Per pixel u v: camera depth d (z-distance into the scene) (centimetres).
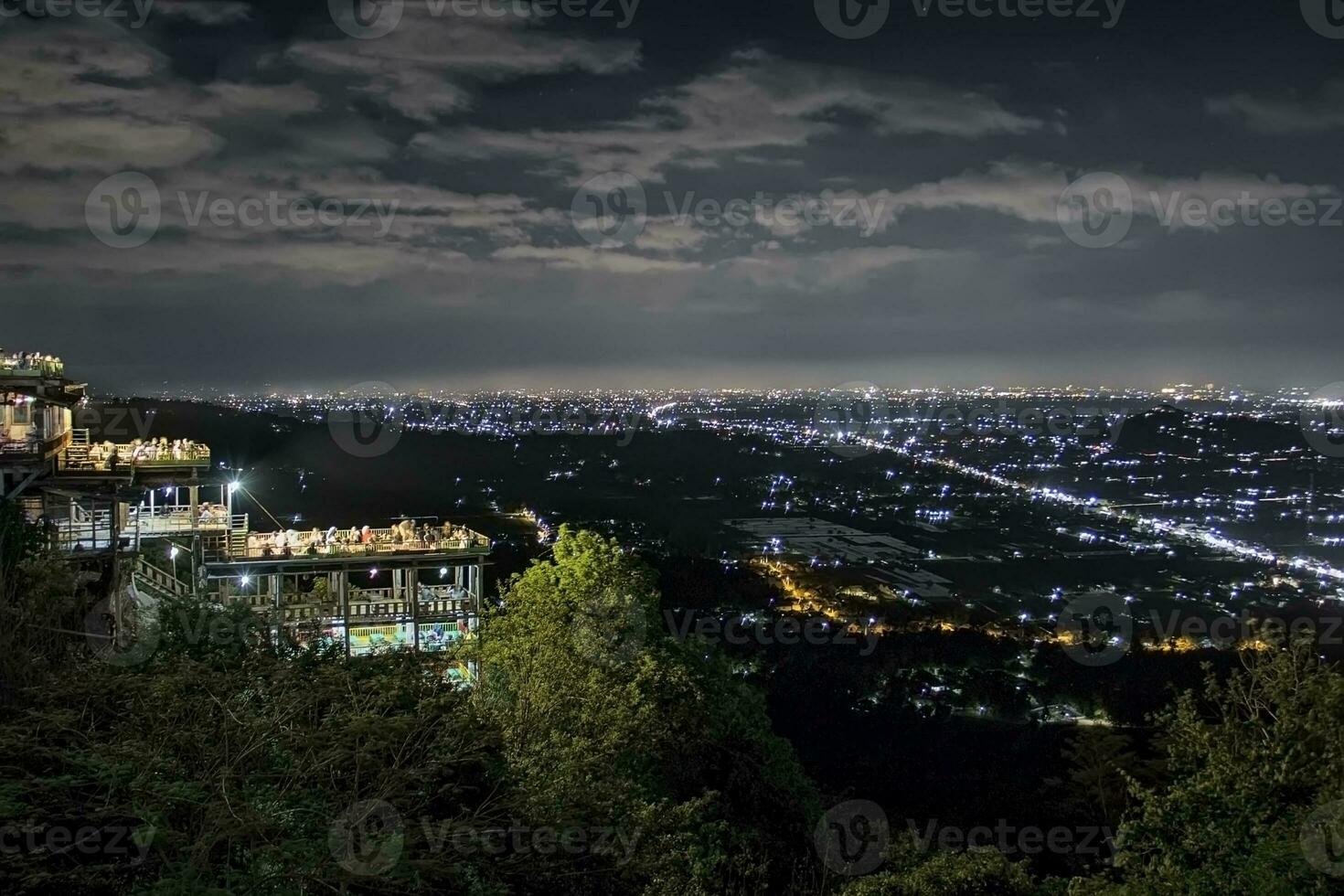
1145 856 1656
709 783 2377
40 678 1377
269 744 1216
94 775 1102
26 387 2558
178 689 1227
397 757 1279
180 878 1017
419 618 2947
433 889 1241
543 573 2538
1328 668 1533
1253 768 1510
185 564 2742
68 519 2603
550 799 1474
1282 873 1355
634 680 2189
